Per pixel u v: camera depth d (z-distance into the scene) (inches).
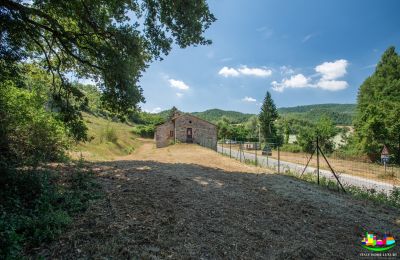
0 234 126.5
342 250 163.8
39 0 284.4
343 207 265.6
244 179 382.0
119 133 1487.5
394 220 235.0
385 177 637.9
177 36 316.2
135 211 191.0
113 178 285.0
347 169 823.7
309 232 189.0
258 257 143.9
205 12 312.0
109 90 305.3
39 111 358.6
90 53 306.8
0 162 218.5
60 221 154.5
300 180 425.4
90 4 285.3
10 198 170.1
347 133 1752.0
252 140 2593.5
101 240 143.2
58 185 221.5
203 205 224.4
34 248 130.4
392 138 1069.8
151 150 1298.0
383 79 1536.7
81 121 319.3
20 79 321.4
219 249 148.1
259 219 206.1
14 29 253.0
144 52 319.9
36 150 341.1
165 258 132.0
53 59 382.0
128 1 295.0
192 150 1123.3
